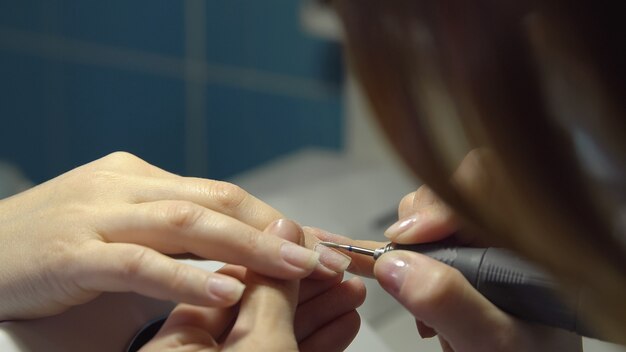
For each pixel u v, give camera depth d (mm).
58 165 964
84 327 428
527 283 383
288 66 1082
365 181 867
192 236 412
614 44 257
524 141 261
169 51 1013
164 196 435
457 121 271
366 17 266
